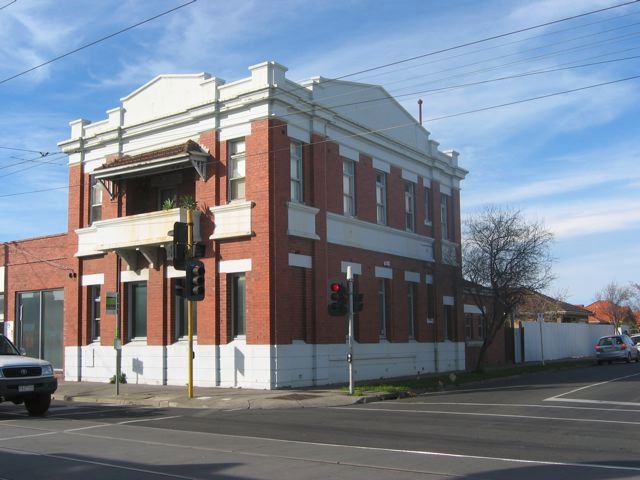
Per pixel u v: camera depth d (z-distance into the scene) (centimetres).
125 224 2341
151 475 859
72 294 2633
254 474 856
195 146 2245
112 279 2483
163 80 2431
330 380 2270
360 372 2462
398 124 2878
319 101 2359
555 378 2642
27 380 1523
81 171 2670
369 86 2673
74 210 2666
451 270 3112
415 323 2897
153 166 2283
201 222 2245
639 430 1231
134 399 1881
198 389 2083
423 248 2997
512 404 1695
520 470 873
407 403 1794
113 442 1132
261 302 2086
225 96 2241
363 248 2550
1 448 1077
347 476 840
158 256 2336
